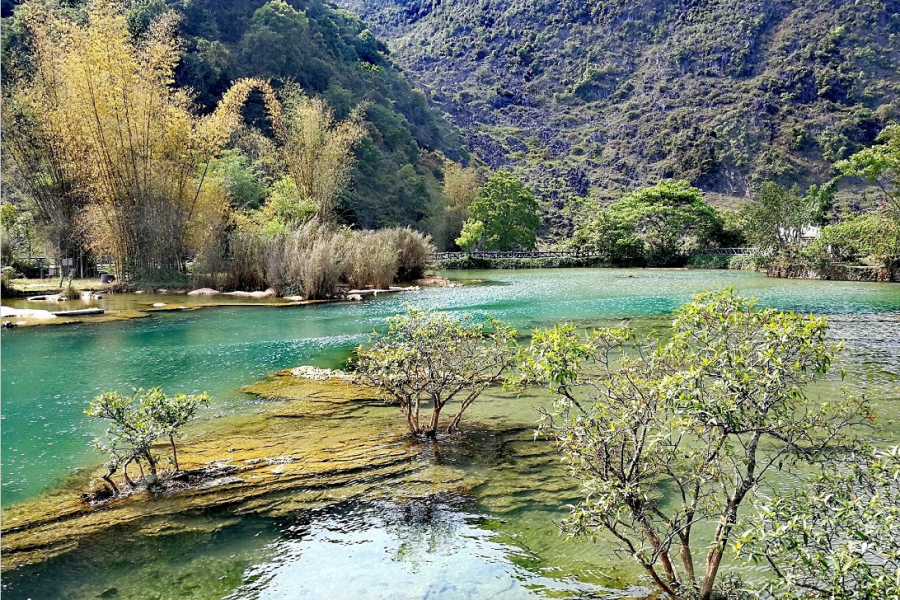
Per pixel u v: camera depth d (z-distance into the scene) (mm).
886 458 4145
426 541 5445
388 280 31359
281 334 16906
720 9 147875
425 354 8305
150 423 6660
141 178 29219
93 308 21984
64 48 28938
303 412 9500
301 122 44438
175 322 19172
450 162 87938
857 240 37094
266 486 6625
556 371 4961
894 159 37906
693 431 4809
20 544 5418
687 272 48188
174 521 5852
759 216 49375
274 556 5215
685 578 4695
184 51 64125
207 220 32062
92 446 8070
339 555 5219
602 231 58750
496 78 160625
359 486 6613
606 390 6059
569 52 162750
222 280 29641
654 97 135625
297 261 27078
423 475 6898
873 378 11031
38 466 7348
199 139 31031
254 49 72438
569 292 29016
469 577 4824
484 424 8781
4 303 23875
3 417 9391
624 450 5258
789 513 3883
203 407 9781
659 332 16266
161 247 29719
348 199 60156
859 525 3762
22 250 35281
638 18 161500
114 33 27562
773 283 34594
